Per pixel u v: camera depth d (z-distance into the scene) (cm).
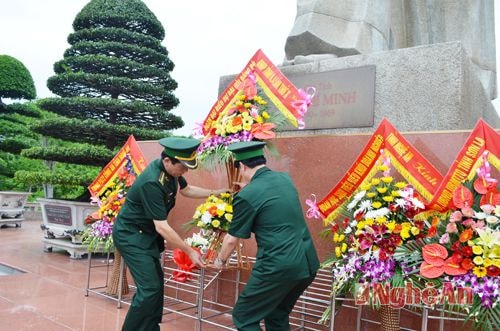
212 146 360
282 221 271
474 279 244
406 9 569
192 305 450
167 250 497
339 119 412
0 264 639
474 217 250
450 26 544
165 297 478
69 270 611
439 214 269
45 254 736
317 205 321
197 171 484
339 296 316
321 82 427
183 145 316
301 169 400
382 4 511
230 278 438
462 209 249
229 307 426
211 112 388
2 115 1489
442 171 326
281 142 415
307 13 491
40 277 555
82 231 711
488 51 555
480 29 552
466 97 372
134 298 315
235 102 369
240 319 273
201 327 388
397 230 269
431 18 559
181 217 493
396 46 546
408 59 386
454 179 263
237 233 280
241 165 307
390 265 268
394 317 284
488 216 244
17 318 382
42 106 805
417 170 289
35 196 1727
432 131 335
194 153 321
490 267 240
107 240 455
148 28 904
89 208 724
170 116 848
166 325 389
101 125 760
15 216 1179
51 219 762
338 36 479
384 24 508
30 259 681
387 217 276
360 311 338
